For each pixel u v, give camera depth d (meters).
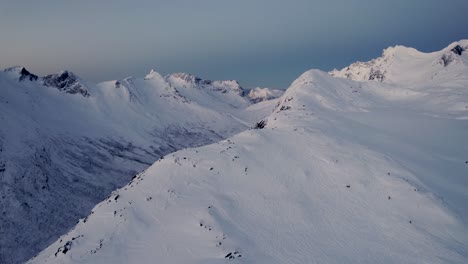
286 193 37.62
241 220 33.25
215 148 48.66
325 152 46.25
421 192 36.53
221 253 27.91
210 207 34.62
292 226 32.25
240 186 39.06
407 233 30.70
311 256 27.84
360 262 26.83
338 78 143.62
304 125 63.97
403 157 50.88
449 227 31.77
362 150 48.22
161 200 37.62
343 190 37.94
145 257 29.34
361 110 104.31
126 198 39.41
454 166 51.69
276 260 27.39
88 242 33.44
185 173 42.16
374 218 33.03
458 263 26.53
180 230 32.25
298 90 125.38
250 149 47.06
